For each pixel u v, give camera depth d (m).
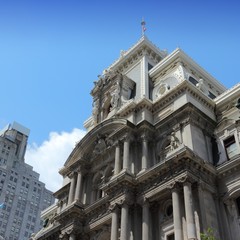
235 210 47.28
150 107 63.19
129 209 51.50
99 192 63.53
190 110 55.62
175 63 69.44
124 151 57.56
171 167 49.03
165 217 49.25
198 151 52.59
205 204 46.41
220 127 57.19
